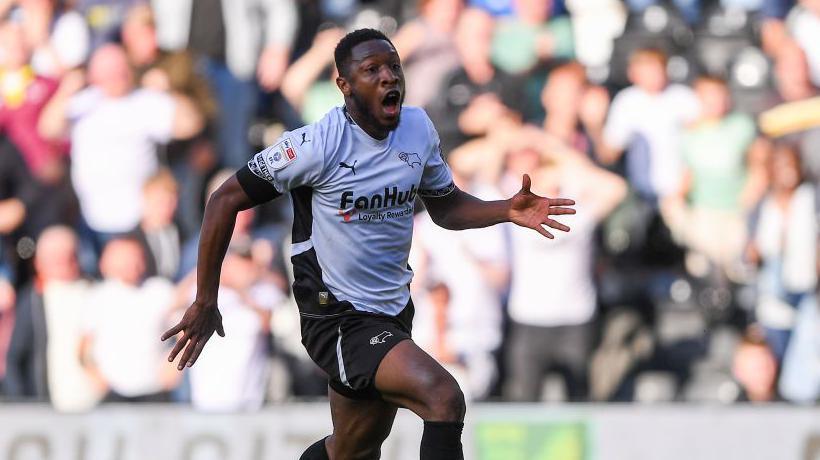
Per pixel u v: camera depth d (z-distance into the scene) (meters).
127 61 28.16
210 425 24.59
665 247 27.14
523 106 27.91
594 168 26.95
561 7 29.25
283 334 26.36
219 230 14.23
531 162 26.91
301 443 24.45
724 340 26.67
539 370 26.03
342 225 14.38
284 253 26.78
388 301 14.86
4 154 27.62
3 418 24.69
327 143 14.06
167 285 26.64
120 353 26.23
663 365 26.45
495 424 24.23
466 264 26.12
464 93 28.16
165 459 24.52
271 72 28.86
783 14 29.67
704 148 27.55
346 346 14.45
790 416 24.34
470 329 26.00
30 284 26.94
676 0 29.73
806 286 26.61
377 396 14.57
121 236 26.88
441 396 13.50
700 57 29.23
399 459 24.55
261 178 14.13
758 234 27.19
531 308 26.06
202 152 28.03
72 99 28.03
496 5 28.73
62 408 25.83
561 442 24.25
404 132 14.43
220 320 14.65
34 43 28.47
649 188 27.34
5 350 26.47
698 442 24.27
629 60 28.86
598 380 26.12
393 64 14.01
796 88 28.67
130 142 27.61
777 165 27.50
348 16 29.64
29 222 27.36
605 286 26.84
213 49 29.00
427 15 28.66
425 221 26.45
